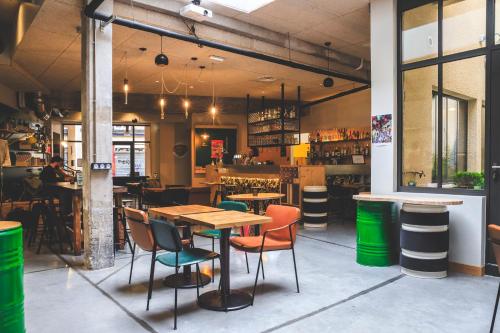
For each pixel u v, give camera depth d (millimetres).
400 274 4684
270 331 3129
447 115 5457
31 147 10695
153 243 3672
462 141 5461
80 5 5145
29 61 7965
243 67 8648
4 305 2645
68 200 6238
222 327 3209
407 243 4637
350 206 9484
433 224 4496
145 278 4555
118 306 3691
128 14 5660
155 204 9055
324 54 8109
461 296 3916
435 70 5305
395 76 5469
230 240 4203
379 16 5602
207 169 11539
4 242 2635
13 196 9203
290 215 4312
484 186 4719
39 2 5309
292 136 10898
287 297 3904
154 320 3363
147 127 15578
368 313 3492
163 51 7422
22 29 6480
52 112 11625
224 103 12531
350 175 10352
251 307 3645
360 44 7914
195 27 6355
